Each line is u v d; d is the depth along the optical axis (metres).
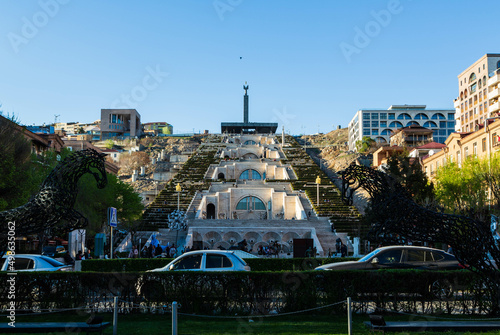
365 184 15.28
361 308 14.46
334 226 55.31
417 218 13.82
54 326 11.50
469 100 102.25
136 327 12.55
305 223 56.00
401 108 160.75
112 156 140.88
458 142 57.38
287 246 50.56
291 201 71.62
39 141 60.53
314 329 12.23
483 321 12.39
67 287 14.80
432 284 14.45
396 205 14.10
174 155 132.12
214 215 76.69
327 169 109.75
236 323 13.20
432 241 13.97
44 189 13.90
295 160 109.94
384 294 14.50
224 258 17.31
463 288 14.38
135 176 109.88
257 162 102.06
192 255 17.44
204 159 108.62
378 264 17.98
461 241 13.48
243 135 161.00
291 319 13.77
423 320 13.64
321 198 70.19
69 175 14.41
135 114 191.88
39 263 18.64
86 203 44.41
